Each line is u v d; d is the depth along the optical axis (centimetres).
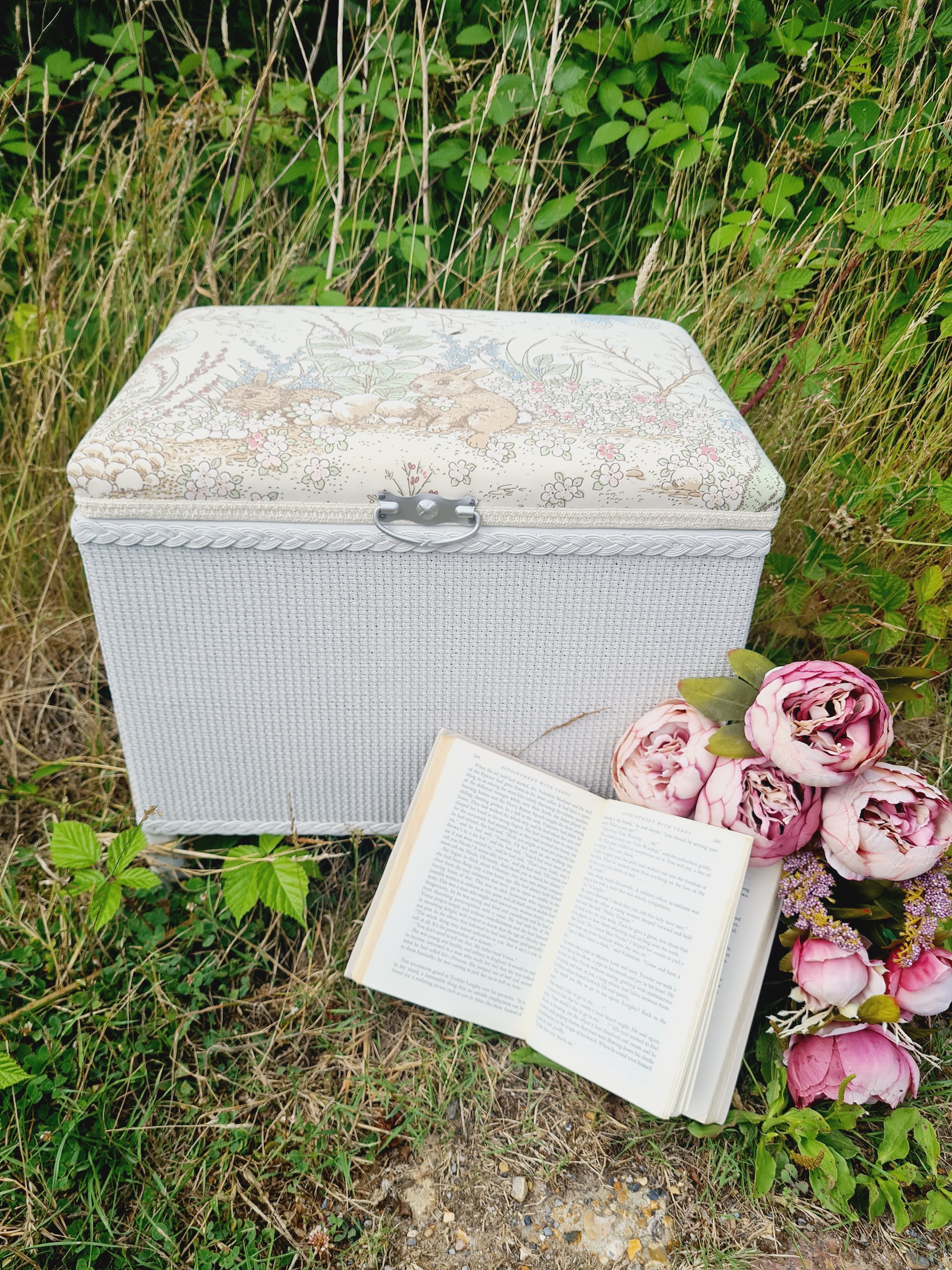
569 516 116
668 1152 118
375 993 133
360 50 207
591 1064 117
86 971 131
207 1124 118
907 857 110
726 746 118
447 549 117
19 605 178
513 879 128
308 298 202
